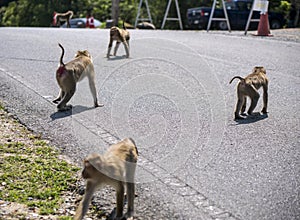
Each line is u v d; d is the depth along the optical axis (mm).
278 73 8281
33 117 5828
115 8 24422
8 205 3758
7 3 41094
